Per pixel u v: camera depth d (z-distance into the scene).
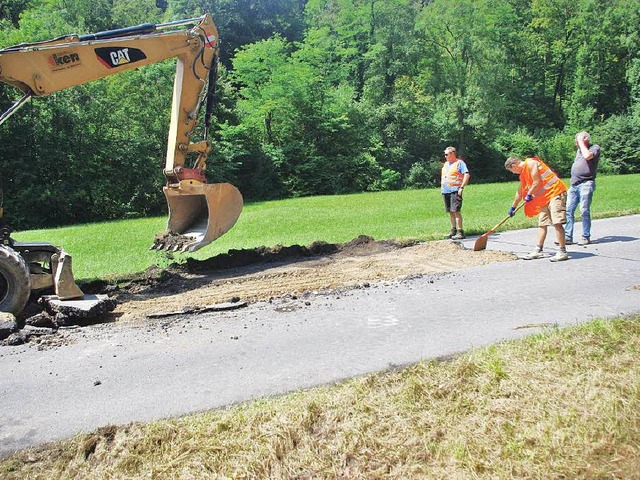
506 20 50.00
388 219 14.39
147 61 7.94
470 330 5.14
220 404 3.88
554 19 51.22
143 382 4.38
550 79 53.09
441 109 41.69
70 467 3.13
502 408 3.32
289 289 7.12
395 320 5.62
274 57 35.94
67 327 5.88
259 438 3.21
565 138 44.19
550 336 4.49
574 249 8.90
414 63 44.66
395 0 43.91
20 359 4.96
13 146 25.05
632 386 3.41
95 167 27.67
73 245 11.77
